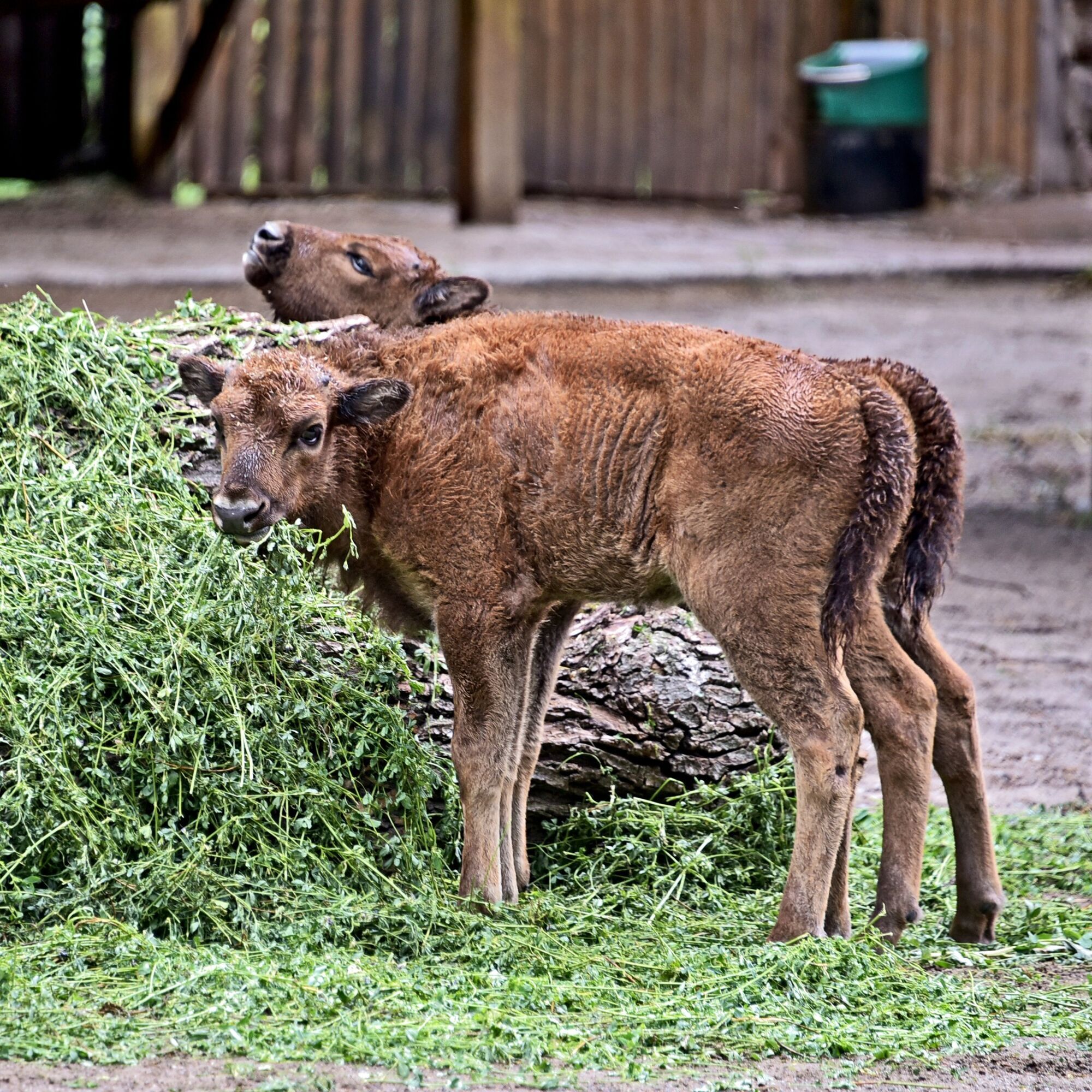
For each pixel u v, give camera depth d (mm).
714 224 49375
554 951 12820
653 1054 11039
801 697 13273
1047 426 34938
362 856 13438
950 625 24703
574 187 50344
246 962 11719
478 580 13992
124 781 13164
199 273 37156
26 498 14656
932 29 53281
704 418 13469
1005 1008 12438
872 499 13203
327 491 14281
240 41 46719
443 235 43344
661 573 13844
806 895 13164
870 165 51375
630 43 50219
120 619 13828
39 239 40500
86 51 47375
